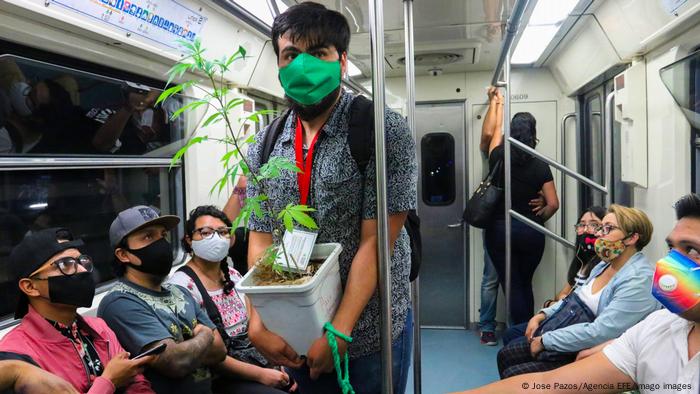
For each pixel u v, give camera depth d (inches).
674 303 47.6
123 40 89.5
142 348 81.0
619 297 95.0
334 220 48.5
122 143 105.5
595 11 118.6
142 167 111.7
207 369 92.7
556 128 183.6
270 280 43.2
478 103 189.0
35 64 82.9
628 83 118.0
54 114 89.4
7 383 62.2
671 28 94.0
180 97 118.4
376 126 41.4
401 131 47.2
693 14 85.4
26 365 63.5
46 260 69.0
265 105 164.2
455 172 193.3
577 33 135.9
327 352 42.9
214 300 107.2
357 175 47.4
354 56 136.9
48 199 90.7
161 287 93.1
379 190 41.9
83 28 80.9
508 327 138.2
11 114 81.5
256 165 54.4
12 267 70.5
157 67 106.0
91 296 73.0
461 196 193.5
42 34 79.2
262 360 110.7
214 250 104.5
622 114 121.9
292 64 42.7
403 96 193.8
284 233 48.8
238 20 115.3
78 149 94.9
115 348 79.3
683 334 52.7
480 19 111.2
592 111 166.6
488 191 162.6
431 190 195.9
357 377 52.2
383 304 42.8
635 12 103.0
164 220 88.5
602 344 93.8
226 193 141.4
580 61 146.4
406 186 47.1
